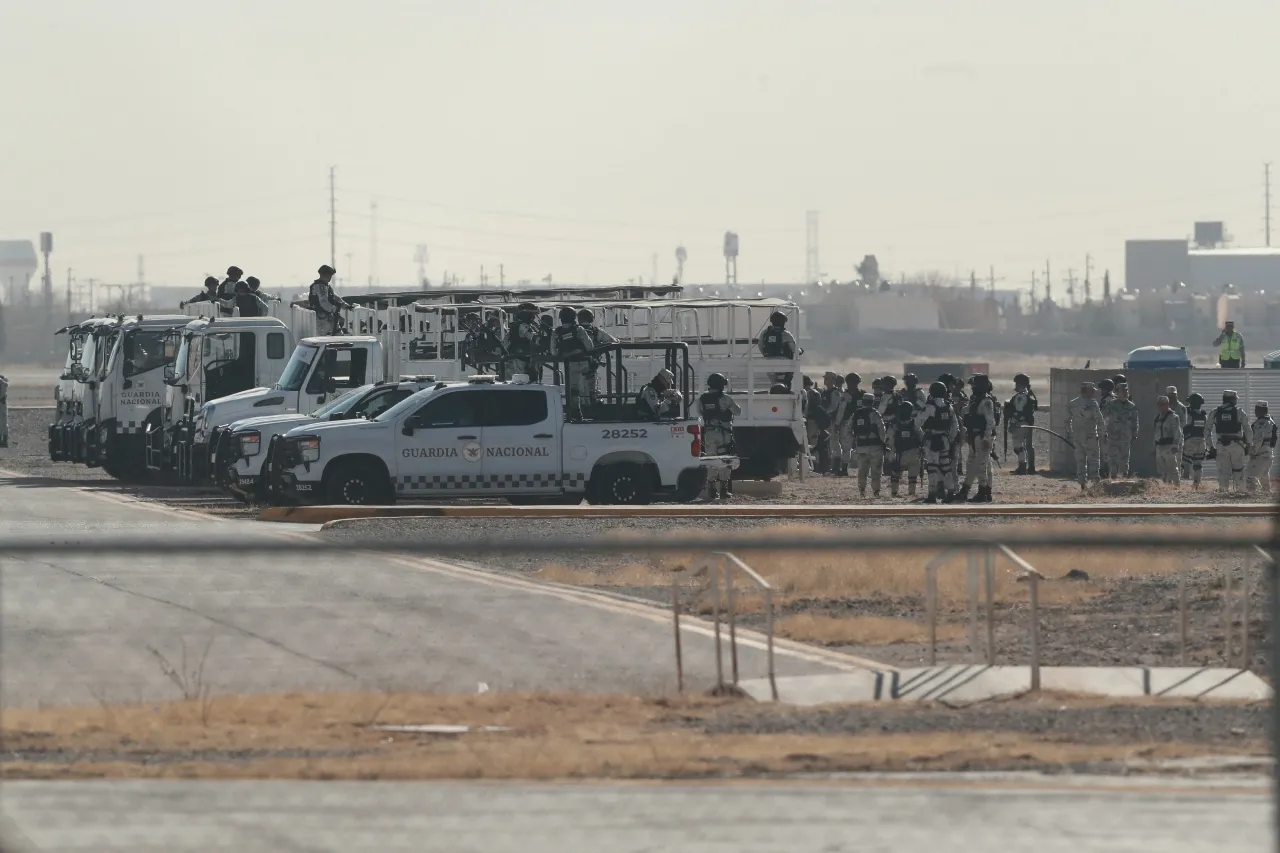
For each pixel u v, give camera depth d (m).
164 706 41.38
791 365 128.12
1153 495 127.38
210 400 130.12
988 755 35.16
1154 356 166.50
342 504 107.06
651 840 27.22
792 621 59.25
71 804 29.84
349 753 36.38
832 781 32.50
